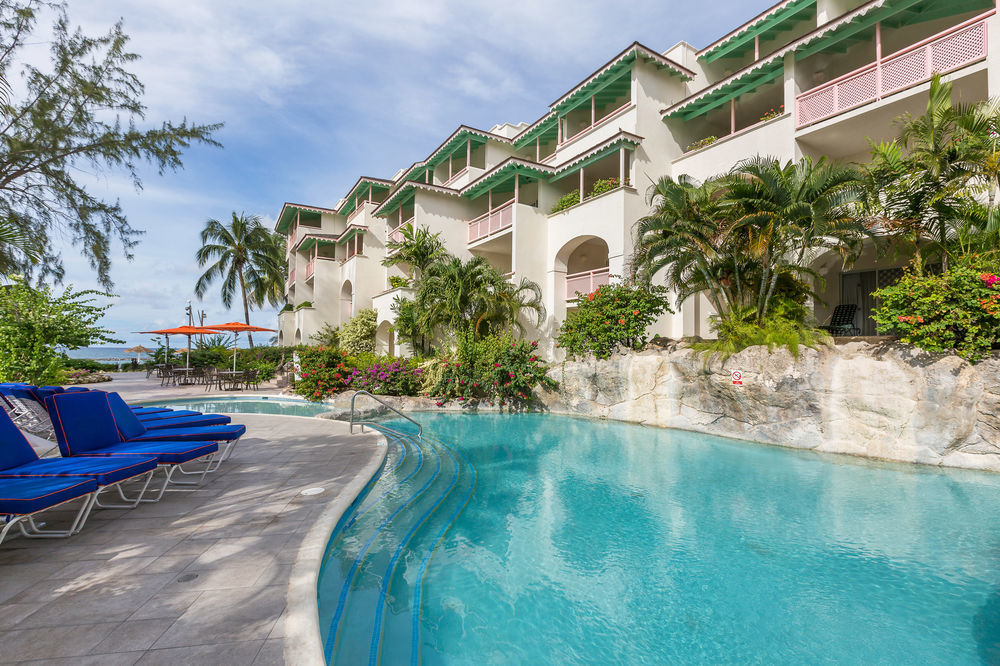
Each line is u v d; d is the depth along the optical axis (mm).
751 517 5738
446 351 15914
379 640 3232
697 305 15734
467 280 16438
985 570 4363
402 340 19625
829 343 9047
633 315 12453
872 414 8328
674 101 16922
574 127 20047
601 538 5168
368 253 26578
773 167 9461
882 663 3100
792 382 9273
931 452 7719
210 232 32312
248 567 3473
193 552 3732
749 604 3840
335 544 4562
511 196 22828
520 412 14102
